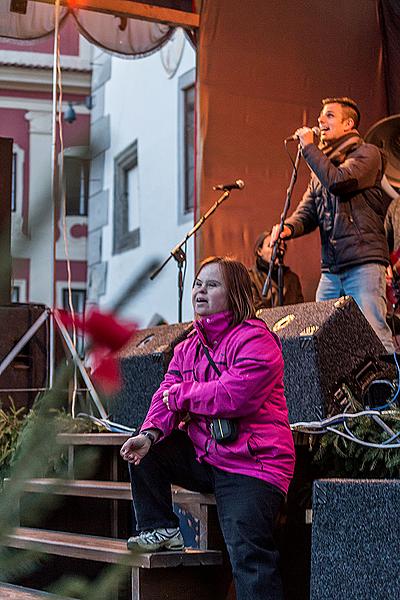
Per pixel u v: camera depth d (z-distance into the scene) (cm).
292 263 716
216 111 697
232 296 311
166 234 1438
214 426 305
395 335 562
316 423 343
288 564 344
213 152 694
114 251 1568
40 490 66
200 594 329
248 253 693
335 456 349
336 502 274
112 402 447
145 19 679
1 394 530
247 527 298
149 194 1498
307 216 553
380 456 329
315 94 727
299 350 379
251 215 697
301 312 397
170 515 323
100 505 414
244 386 297
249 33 710
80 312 59
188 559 321
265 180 704
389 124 662
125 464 417
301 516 348
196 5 694
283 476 305
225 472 306
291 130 716
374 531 264
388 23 753
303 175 714
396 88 752
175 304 1190
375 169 531
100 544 349
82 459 68
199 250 685
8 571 65
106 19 740
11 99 1642
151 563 310
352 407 362
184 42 1406
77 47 1653
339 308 384
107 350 58
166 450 321
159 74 1478
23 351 539
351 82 741
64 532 397
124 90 1571
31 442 61
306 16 729
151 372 439
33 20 718
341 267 534
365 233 529
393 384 378
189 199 1394
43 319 528
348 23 742
